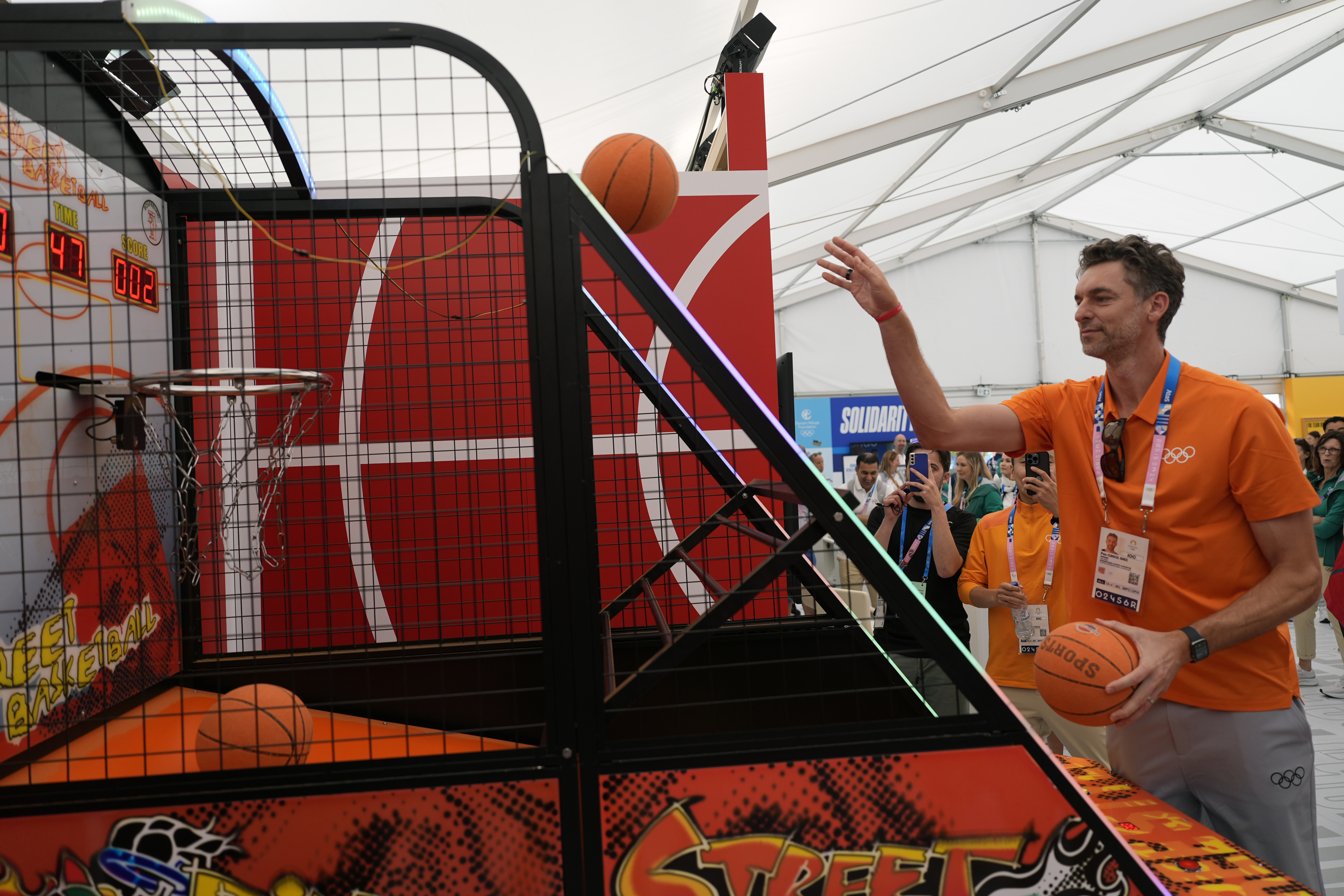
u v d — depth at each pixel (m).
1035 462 2.60
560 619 1.13
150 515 1.88
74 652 1.59
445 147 4.12
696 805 1.11
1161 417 1.46
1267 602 1.33
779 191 7.63
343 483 2.56
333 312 2.52
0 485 1.40
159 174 1.96
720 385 1.18
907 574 3.10
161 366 1.93
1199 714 1.47
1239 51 8.10
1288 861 1.43
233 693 1.23
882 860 1.12
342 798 1.09
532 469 2.60
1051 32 6.09
